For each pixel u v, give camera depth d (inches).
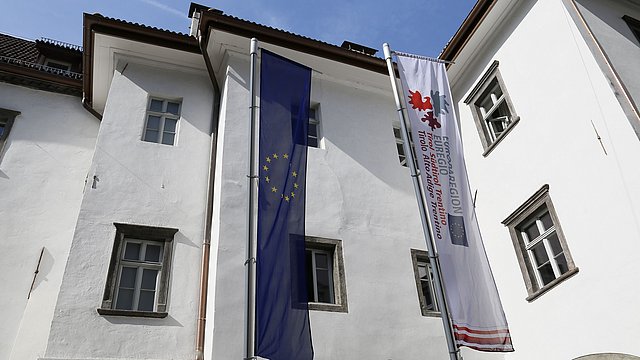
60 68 582.6
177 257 390.0
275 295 260.2
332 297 398.9
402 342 389.4
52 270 413.4
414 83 372.8
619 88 361.4
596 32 397.1
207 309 361.4
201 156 449.7
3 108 484.4
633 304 318.7
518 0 463.5
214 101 489.1
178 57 490.3
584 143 374.3
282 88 336.5
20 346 370.6
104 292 352.8
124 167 415.2
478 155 486.3
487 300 297.4
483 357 409.1
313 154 462.0
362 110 522.9
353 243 424.2
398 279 421.1
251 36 474.9
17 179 449.4
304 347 253.1
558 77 409.7
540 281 403.5
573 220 371.6
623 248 331.6
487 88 492.4
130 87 466.9
